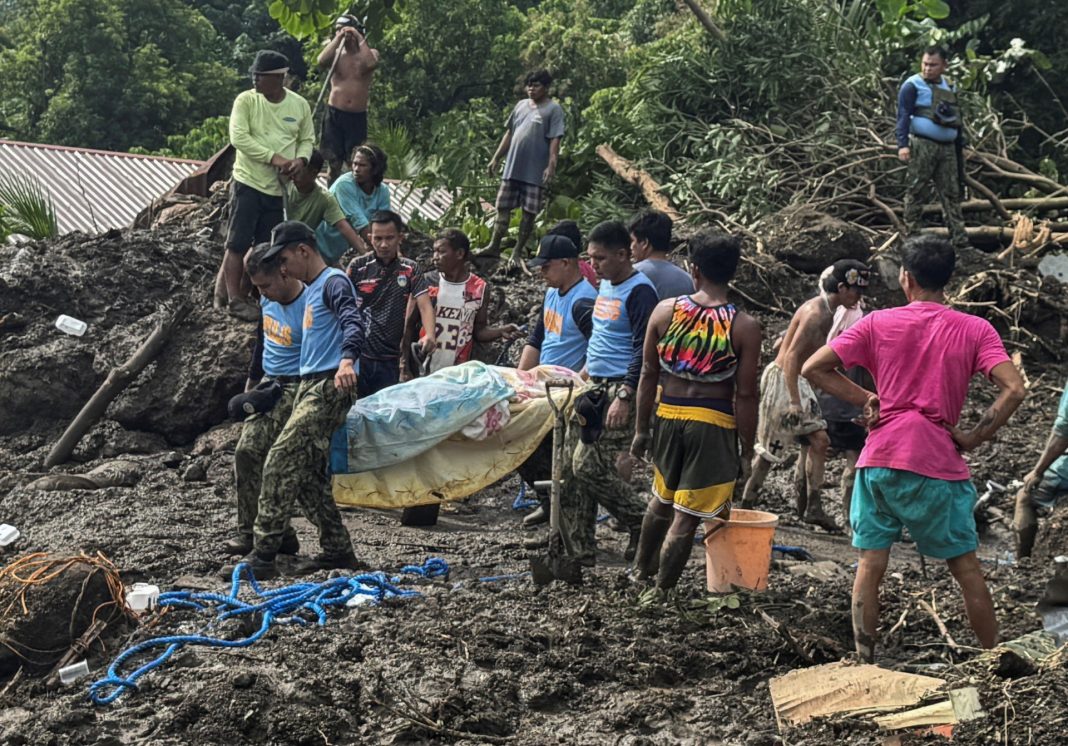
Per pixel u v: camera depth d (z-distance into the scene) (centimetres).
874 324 523
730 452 590
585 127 1490
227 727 486
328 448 681
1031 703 448
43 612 556
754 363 579
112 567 595
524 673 525
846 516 860
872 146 1395
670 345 588
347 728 488
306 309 680
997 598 640
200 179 1402
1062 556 675
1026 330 1164
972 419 1042
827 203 1333
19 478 897
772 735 470
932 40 1524
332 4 1179
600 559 753
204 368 995
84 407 973
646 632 561
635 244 727
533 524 835
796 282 1204
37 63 3825
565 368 779
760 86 1435
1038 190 1413
